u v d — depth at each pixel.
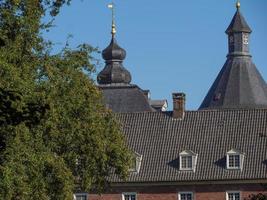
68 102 130.75
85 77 134.50
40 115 69.69
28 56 123.00
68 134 134.62
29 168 111.19
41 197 114.62
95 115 138.62
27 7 121.38
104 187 148.12
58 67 130.50
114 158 143.50
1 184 99.75
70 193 125.94
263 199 126.50
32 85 111.31
